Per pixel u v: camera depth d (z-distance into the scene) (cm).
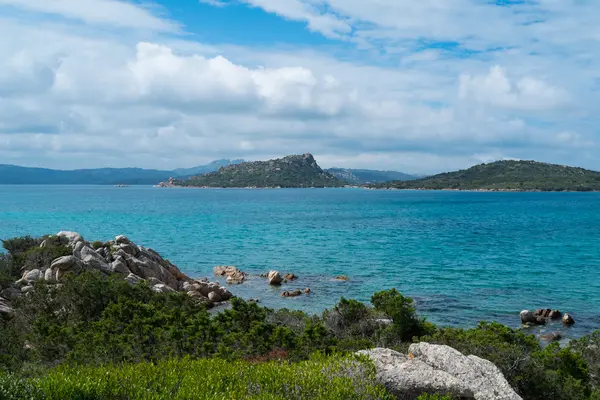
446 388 1055
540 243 6862
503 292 3769
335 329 2117
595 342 1991
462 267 4891
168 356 1424
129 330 1636
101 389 933
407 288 3903
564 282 4156
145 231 8188
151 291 2381
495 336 1700
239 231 8325
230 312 1992
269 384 991
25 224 9144
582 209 15312
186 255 5678
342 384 980
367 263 5125
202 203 18888
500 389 1066
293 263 5134
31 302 2125
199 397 900
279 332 1703
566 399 1387
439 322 2947
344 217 11906
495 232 8388
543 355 1606
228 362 1316
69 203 18088
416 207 16900
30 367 1361
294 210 14725
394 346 1747
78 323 1839
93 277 2256
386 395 993
